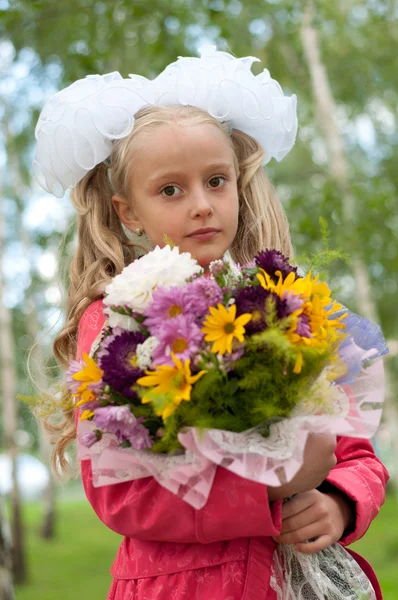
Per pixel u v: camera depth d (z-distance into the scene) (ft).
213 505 4.75
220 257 5.80
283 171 29.99
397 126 31.83
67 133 6.21
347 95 31.45
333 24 30.01
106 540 48.57
